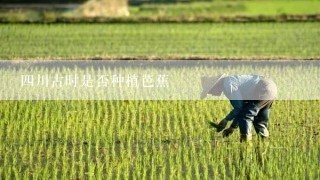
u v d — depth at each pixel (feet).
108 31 231.09
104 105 134.00
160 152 109.60
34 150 111.96
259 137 114.62
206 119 126.21
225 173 102.89
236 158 106.83
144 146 112.27
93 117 127.03
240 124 111.65
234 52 196.34
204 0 301.43
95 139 116.47
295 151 110.11
